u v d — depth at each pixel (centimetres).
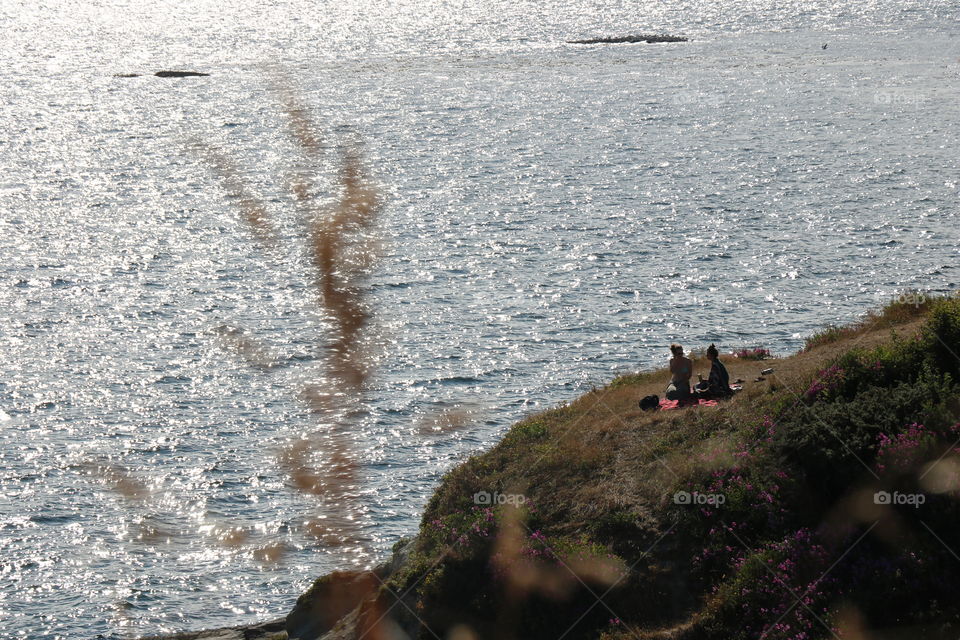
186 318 16150
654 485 4562
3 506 10119
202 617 8300
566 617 4081
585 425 5428
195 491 10269
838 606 3688
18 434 11838
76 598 8575
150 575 8850
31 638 8069
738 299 16262
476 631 4166
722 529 4200
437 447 10894
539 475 4941
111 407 12631
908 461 3928
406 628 4338
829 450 4128
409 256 19262
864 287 16525
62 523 9825
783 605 3769
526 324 15375
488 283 17625
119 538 9506
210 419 12194
